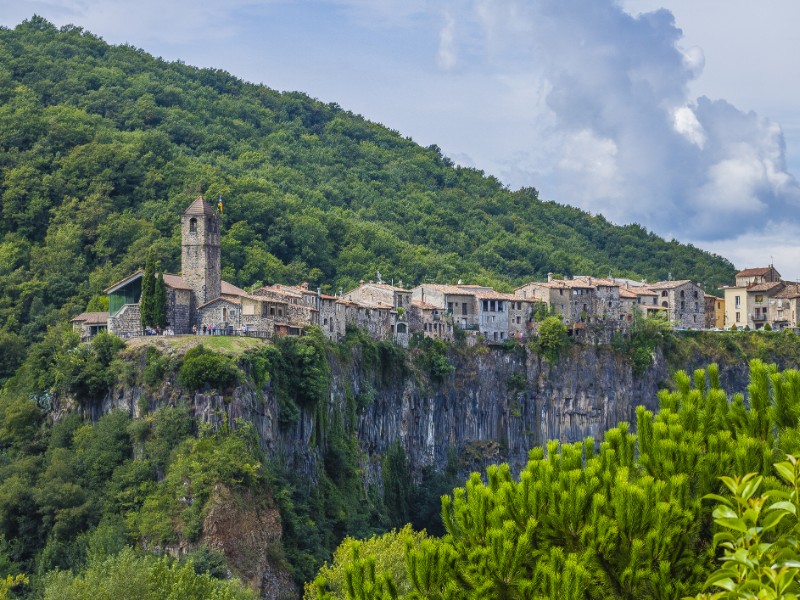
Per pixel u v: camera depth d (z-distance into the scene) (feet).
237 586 450.71
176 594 394.52
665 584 203.92
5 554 554.46
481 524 222.48
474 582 214.28
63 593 409.28
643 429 228.43
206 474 554.05
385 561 435.94
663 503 208.95
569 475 221.05
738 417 228.63
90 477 584.81
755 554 151.94
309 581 561.02
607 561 210.59
